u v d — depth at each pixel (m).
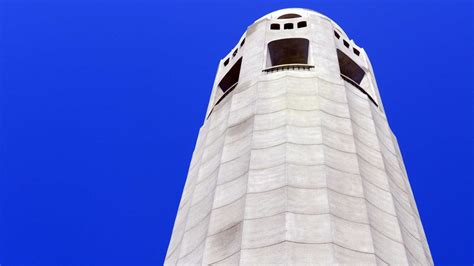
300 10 54.31
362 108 40.94
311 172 31.94
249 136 35.84
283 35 48.62
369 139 37.78
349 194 31.12
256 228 28.62
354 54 51.19
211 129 41.66
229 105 42.16
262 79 41.81
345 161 33.59
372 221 30.17
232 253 27.70
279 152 33.56
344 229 28.61
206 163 37.88
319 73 42.12
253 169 32.75
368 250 27.75
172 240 35.25
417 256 31.50
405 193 36.97
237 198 31.33
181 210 37.62
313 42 47.09
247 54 48.00
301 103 38.25
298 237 27.55
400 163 41.22
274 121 36.66
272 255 26.78
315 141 34.47
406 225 33.47
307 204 29.67
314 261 26.31
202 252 29.11
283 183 30.98
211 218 30.98
